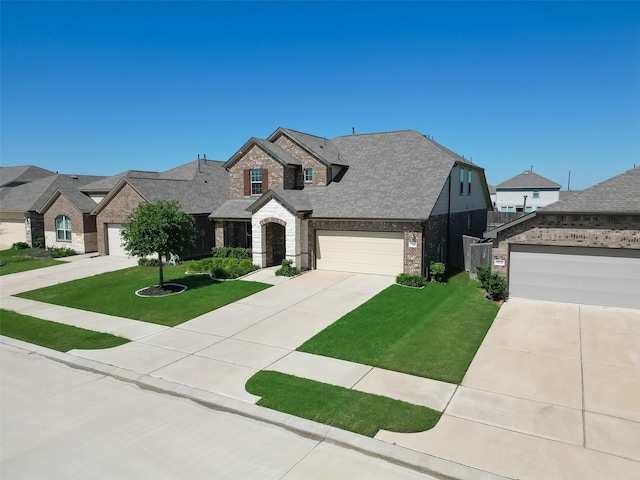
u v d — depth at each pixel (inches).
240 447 319.9
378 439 324.8
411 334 546.3
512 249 696.4
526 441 319.3
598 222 632.4
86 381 441.4
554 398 383.2
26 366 483.5
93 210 1218.6
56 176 1555.1
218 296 742.5
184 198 1159.0
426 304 673.6
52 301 754.8
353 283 806.5
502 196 2623.0
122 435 338.6
